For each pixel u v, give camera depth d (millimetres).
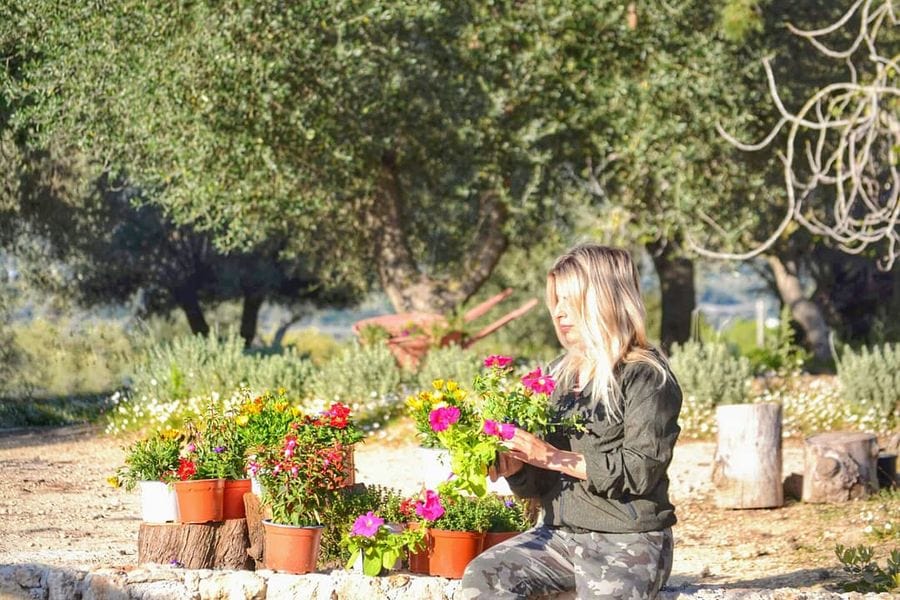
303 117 13047
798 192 16625
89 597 4180
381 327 13859
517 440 3406
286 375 12617
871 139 10898
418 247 18594
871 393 11812
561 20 14250
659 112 14891
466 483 3617
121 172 16375
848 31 15805
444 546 4195
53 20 12875
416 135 14930
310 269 22078
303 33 12547
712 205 15750
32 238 16922
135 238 20969
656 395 3348
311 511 4277
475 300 28516
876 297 23453
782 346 15812
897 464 9172
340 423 4555
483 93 14461
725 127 14914
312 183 14445
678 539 7266
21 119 13312
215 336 13422
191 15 12500
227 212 13641
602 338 3414
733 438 8156
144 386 13102
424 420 4043
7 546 6141
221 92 12492
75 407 14758
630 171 15484
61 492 8328
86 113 13203
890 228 11031
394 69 13500
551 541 3533
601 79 14828
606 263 3463
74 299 20719
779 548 6824
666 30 14602
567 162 15906
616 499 3422
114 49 12625
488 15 14320
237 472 4676
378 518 4152
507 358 3828
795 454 10438
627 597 3344
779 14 15336
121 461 10219
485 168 15258
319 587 4125
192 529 4551
